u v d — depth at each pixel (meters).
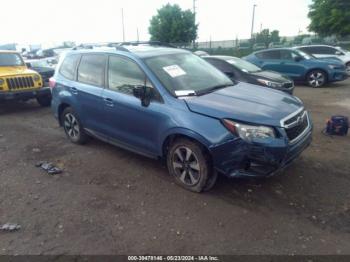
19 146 5.81
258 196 3.72
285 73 12.62
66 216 3.47
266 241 2.95
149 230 3.18
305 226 3.15
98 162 4.91
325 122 6.92
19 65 9.53
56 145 5.79
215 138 3.40
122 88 4.45
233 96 3.95
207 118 3.50
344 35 30.67
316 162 4.61
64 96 5.48
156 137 4.02
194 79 4.33
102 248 2.94
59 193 3.99
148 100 4.01
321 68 11.79
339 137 5.77
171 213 3.46
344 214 3.33
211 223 3.25
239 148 3.30
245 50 35.16
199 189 3.78
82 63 5.28
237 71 8.48
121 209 3.57
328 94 10.46
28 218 3.46
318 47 16.30
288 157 3.47
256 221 3.25
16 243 3.05
